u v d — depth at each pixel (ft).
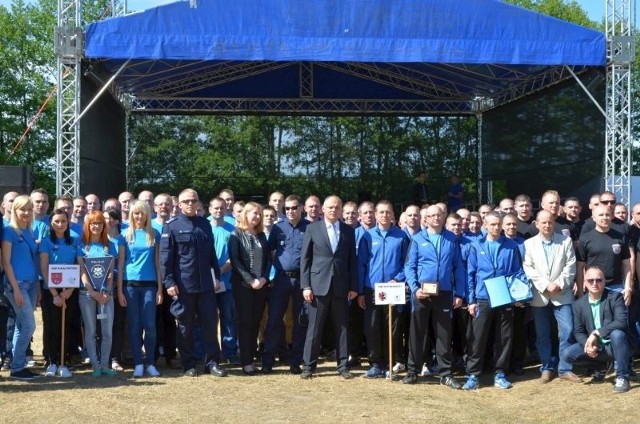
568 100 53.26
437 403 23.91
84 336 28.50
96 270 26.63
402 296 26.32
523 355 28.17
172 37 42.11
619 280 26.78
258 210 27.94
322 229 27.37
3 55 106.93
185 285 27.17
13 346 26.71
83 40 43.37
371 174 85.97
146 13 42.09
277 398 24.12
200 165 86.58
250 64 62.44
